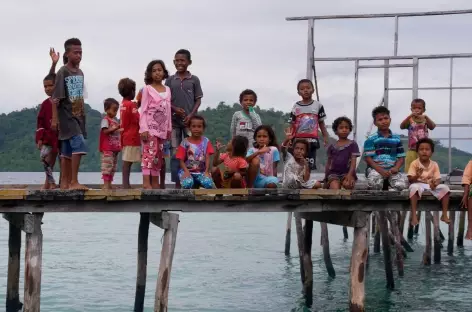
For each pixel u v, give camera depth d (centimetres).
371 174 1195
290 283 1622
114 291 1518
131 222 3278
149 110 1128
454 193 1138
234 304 1403
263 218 3519
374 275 1720
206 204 1047
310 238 1370
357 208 1109
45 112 1105
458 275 1728
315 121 1277
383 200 1110
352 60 1770
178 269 1806
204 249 2223
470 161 1127
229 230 2877
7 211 967
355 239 1115
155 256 2036
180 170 1165
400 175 1175
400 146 1189
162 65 1147
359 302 1105
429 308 1373
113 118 1162
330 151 1219
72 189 969
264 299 1449
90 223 3212
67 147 1049
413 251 2173
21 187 1258
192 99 1260
